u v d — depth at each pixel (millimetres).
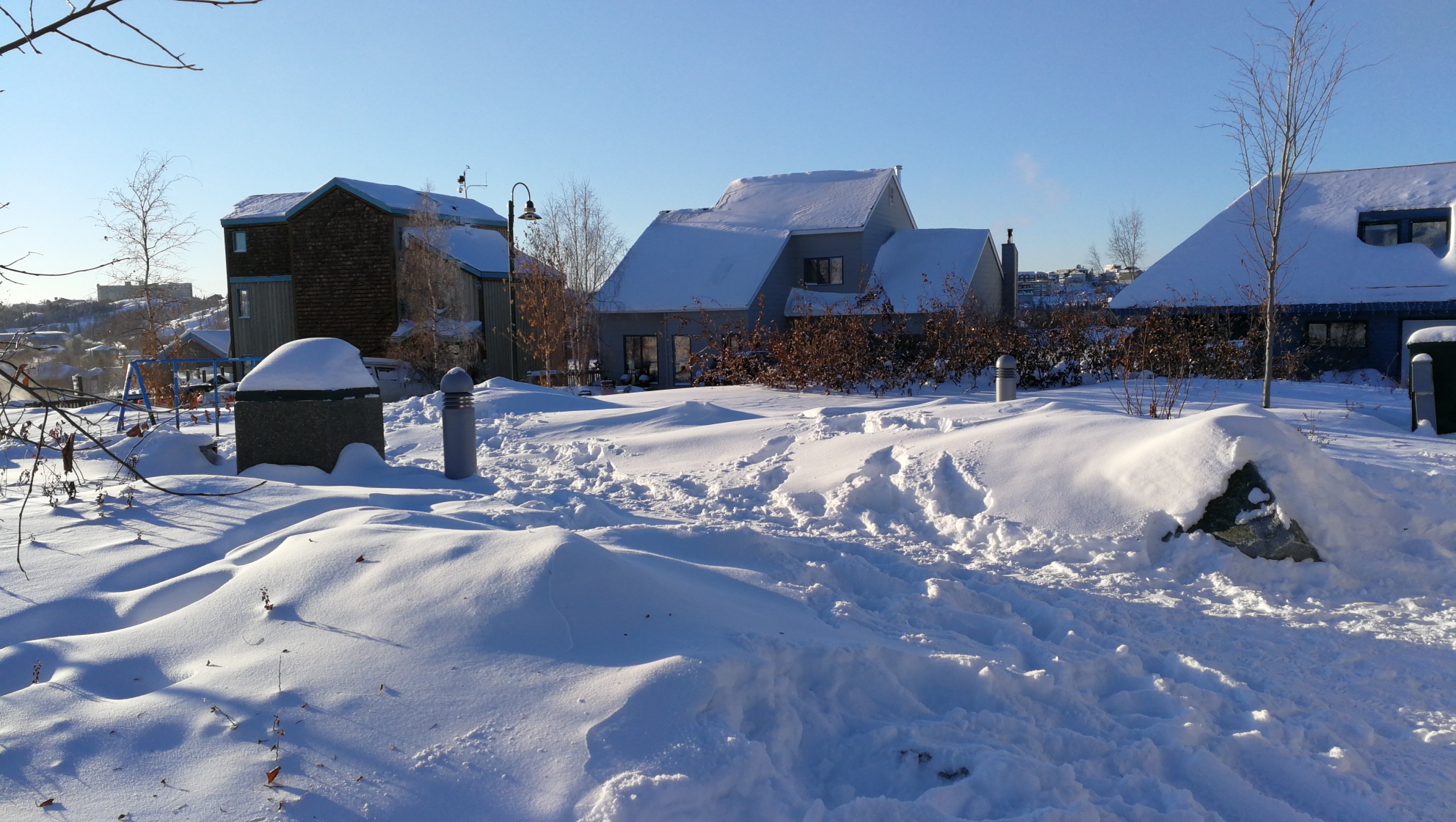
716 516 7203
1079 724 3492
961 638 4277
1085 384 18469
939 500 7133
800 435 9570
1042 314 28625
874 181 33594
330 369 8086
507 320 33906
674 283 31312
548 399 14664
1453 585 5504
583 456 10094
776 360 19969
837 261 32156
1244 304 24078
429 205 31469
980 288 32531
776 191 36094
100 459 8469
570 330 28859
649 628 3422
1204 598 5375
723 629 3549
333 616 3479
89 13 2256
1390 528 5961
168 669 3234
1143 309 23953
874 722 3242
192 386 21938
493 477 8359
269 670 3105
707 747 2672
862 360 17922
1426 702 3904
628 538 5191
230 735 2734
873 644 3645
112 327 22859
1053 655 4082
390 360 30375
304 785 2504
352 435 8031
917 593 5012
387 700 2900
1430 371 10359
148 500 5668
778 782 2680
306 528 4738
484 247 35125
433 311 29562
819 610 4434
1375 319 23719
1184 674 4090
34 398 3172
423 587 3609
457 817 2396
